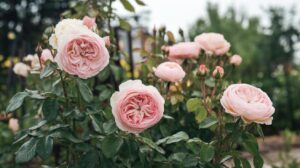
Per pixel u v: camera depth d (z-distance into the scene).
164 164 1.08
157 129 1.25
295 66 6.30
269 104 0.99
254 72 6.19
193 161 1.06
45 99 1.08
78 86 1.05
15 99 1.07
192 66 1.56
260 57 6.31
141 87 0.96
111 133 1.00
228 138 1.11
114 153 1.00
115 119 0.96
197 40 1.40
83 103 1.08
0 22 8.97
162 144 1.21
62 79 1.07
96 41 0.97
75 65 0.96
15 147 1.44
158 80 1.32
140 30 2.02
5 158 1.57
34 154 1.02
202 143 1.04
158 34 1.61
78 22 1.07
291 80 5.33
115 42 1.52
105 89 1.32
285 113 4.90
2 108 2.04
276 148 3.33
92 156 1.04
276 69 6.14
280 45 6.29
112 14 1.52
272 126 4.73
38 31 8.55
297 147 3.35
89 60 0.97
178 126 1.29
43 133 1.06
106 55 0.98
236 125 1.08
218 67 1.20
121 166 1.07
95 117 1.06
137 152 1.06
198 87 1.41
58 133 1.05
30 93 1.10
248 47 6.79
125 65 1.88
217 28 7.35
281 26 6.29
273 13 6.35
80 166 1.04
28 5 9.32
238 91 1.01
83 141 1.06
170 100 1.27
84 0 1.55
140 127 0.95
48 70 1.06
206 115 1.13
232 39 7.11
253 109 0.97
